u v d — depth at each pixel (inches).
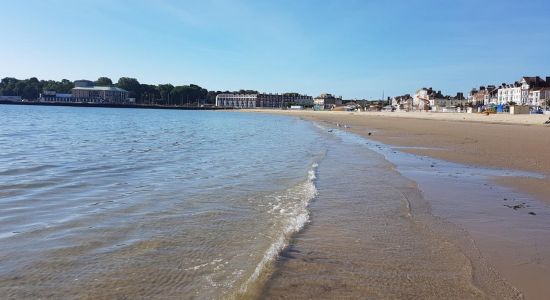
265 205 352.8
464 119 2743.6
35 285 195.0
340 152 796.0
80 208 341.4
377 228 290.7
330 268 217.3
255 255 234.8
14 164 588.1
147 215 318.3
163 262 223.0
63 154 719.7
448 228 292.0
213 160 658.8
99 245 249.3
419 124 2183.8
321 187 436.1
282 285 195.9
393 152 802.8
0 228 284.7
